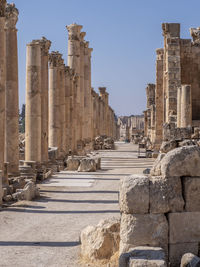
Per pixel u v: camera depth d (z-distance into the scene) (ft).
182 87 81.35
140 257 26.30
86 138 175.11
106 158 132.05
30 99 84.43
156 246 29.01
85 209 51.70
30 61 84.43
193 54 105.19
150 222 29.09
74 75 150.10
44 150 93.56
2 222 44.42
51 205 54.29
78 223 44.16
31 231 40.88
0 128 61.41
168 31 104.27
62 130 123.54
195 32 109.29
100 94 294.87
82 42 164.55
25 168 75.72
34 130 84.12
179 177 30.01
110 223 32.94
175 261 29.43
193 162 30.12
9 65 71.41
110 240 31.37
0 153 60.75
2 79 62.49
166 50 102.63
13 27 71.61
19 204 53.67
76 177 83.25
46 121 94.79
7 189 59.00
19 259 32.35
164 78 110.52
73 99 140.67
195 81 105.50
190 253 27.37
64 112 123.24
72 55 154.92
